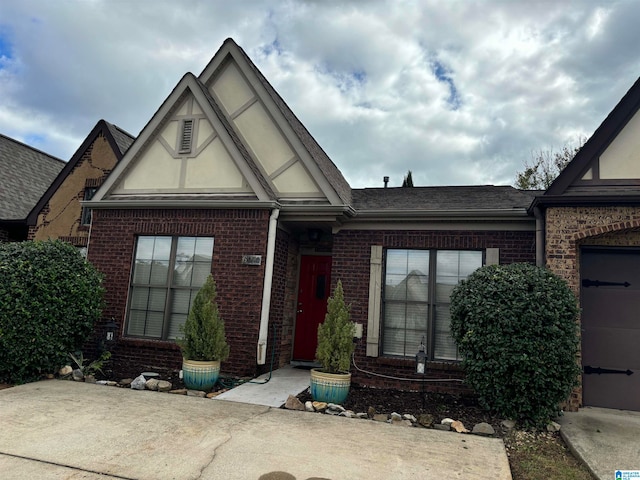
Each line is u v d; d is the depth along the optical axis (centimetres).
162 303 802
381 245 748
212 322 648
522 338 527
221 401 578
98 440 412
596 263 641
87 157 1270
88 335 732
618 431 505
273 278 788
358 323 735
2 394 558
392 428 495
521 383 521
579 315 561
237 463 373
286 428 473
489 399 549
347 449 418
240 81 892
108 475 340
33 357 632
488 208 713
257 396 613
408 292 734
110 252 837
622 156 612
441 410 577
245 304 743
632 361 616
